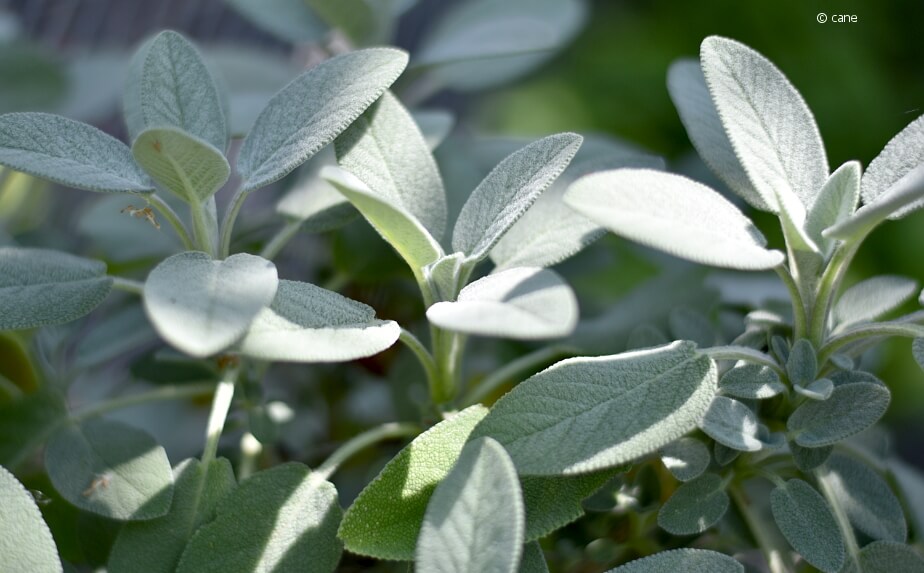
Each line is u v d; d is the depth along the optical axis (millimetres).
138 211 493
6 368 565
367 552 443
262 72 670
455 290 466
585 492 453
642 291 568
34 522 436
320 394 644
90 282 469
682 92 516
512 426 445
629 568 445
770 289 610
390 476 448
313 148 463
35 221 692
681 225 429
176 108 487
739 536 502
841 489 484
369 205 432
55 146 463
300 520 460
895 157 481
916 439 989
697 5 1185
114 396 612
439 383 504
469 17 676
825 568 452
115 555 457
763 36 1155
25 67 647
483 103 1066
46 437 497
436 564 416
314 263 644
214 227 487
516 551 411
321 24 641
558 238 493
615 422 441
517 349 597
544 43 611
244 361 531
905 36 1120
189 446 655
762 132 475
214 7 979
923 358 452
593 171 510
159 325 396
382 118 491
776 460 495
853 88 1102
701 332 517
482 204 470
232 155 852
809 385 464
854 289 506
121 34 963
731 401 464
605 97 1160
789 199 463
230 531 454
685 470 465
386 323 441
